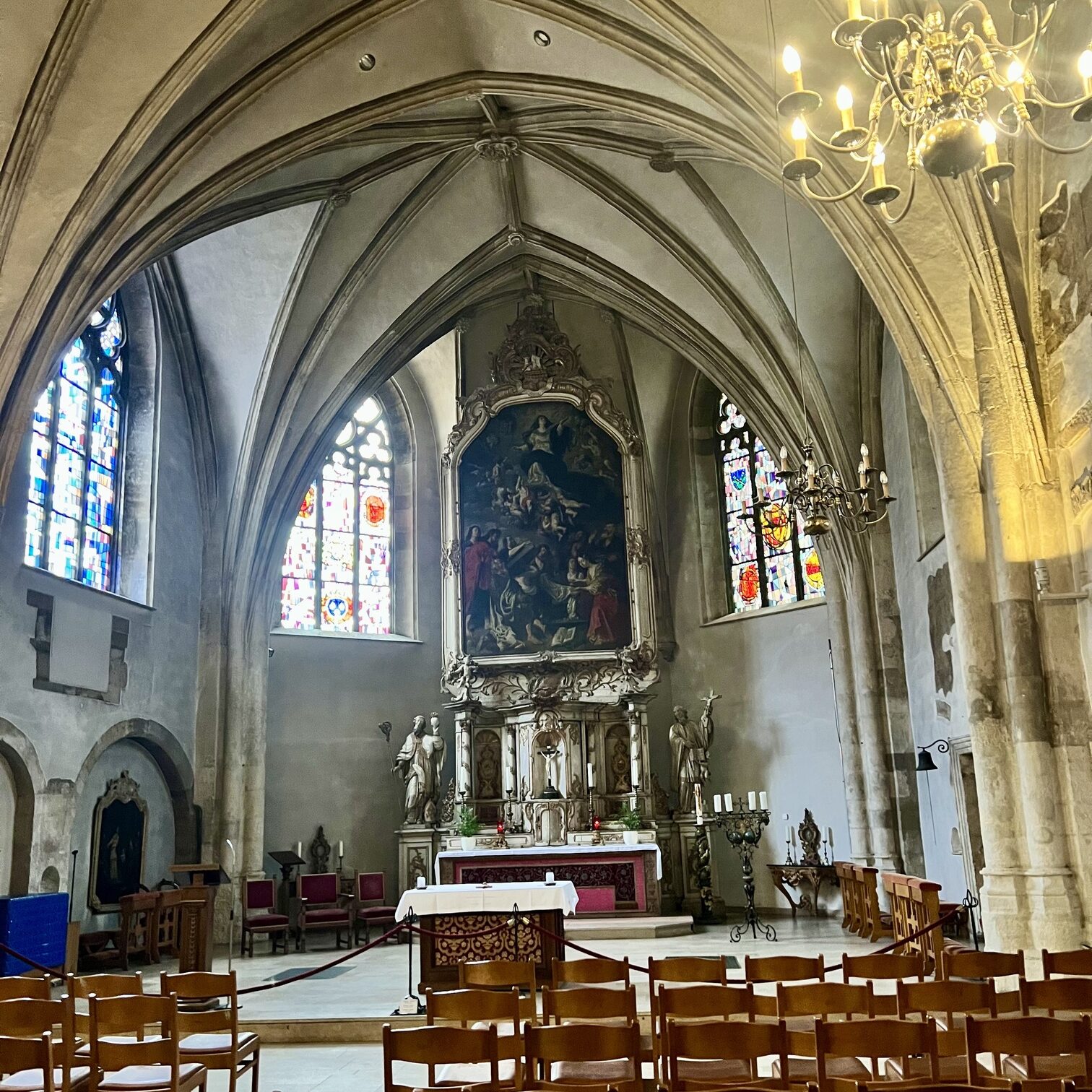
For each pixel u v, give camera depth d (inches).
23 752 599.8
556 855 761.0
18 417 557.9
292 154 595.2
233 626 800.3
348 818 867.4
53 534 661.9
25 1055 238.7
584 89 587.8
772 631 856.3
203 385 807.7
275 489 820.6
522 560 908.6
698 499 931.3
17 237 519.8
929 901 483.8
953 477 486.9
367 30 544.1
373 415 976.3
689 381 944.3
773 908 820.6
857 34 273.0
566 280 850.8
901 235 489.4
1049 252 454.6
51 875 614.9
